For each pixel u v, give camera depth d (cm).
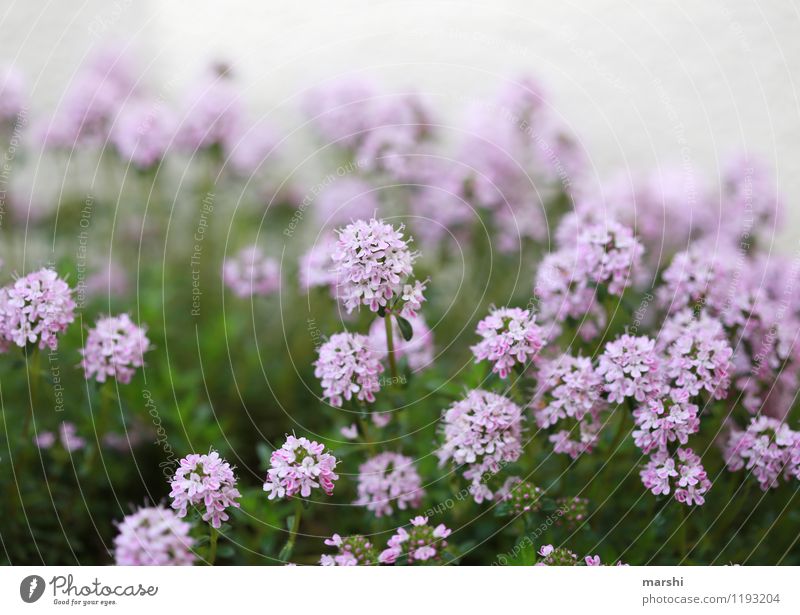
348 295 39
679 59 53
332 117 51
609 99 55
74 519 43
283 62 57
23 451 42
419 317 43
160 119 50
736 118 52
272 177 53
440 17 58
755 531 42
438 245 50
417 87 52
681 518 40
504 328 40
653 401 39
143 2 57
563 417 40
